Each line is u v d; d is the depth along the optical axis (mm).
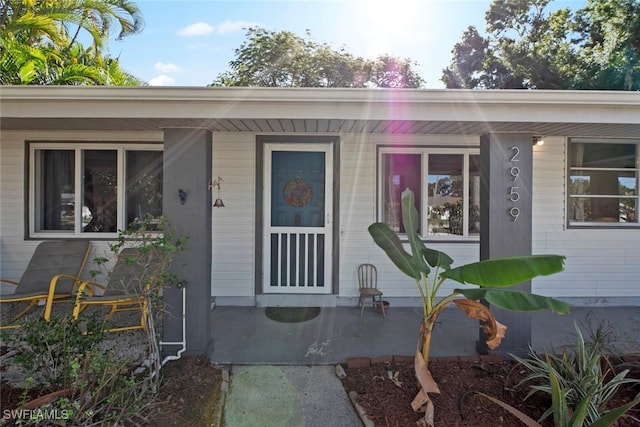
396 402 2609
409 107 3006
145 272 2822
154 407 2469
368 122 3201
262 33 13320
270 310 4793
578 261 5109
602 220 5242
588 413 2291
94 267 4965
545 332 4070
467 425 2357
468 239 5023
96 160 5094
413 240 2838
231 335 3896
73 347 2438
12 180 4953
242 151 4949
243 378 3000
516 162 3379
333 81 14078
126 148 5027
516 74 14578
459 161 5055
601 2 12273
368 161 4988
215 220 4969
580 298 5125
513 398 2637
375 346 3627
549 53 13867
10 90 2811
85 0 7793
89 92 2838
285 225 5035
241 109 2955
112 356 2586
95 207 5098
